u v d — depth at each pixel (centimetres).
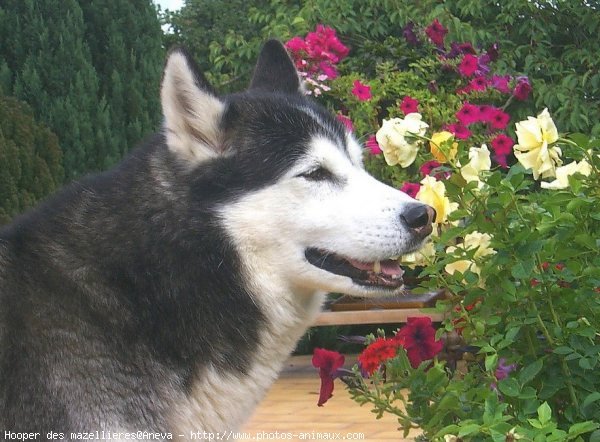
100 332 146
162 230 151
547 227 143
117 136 289
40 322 145
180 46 153
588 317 147
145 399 146
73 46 285
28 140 245
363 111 277
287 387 252
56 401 143
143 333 148
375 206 150
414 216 150
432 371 149
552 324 147
